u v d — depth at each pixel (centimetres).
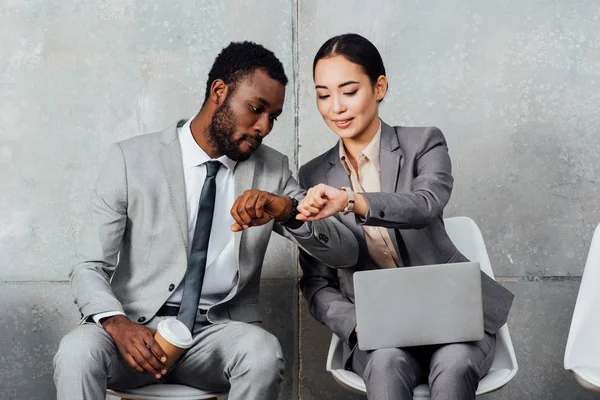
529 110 369
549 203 369
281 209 268
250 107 282
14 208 365
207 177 289
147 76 368
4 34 366
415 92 369
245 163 295
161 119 367
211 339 274
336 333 284
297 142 369
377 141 293
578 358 286
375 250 292
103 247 279
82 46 367
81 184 365
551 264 369
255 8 369
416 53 369
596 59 369
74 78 367
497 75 369
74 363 250
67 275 364
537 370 369
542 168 369
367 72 285
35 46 366
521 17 369
